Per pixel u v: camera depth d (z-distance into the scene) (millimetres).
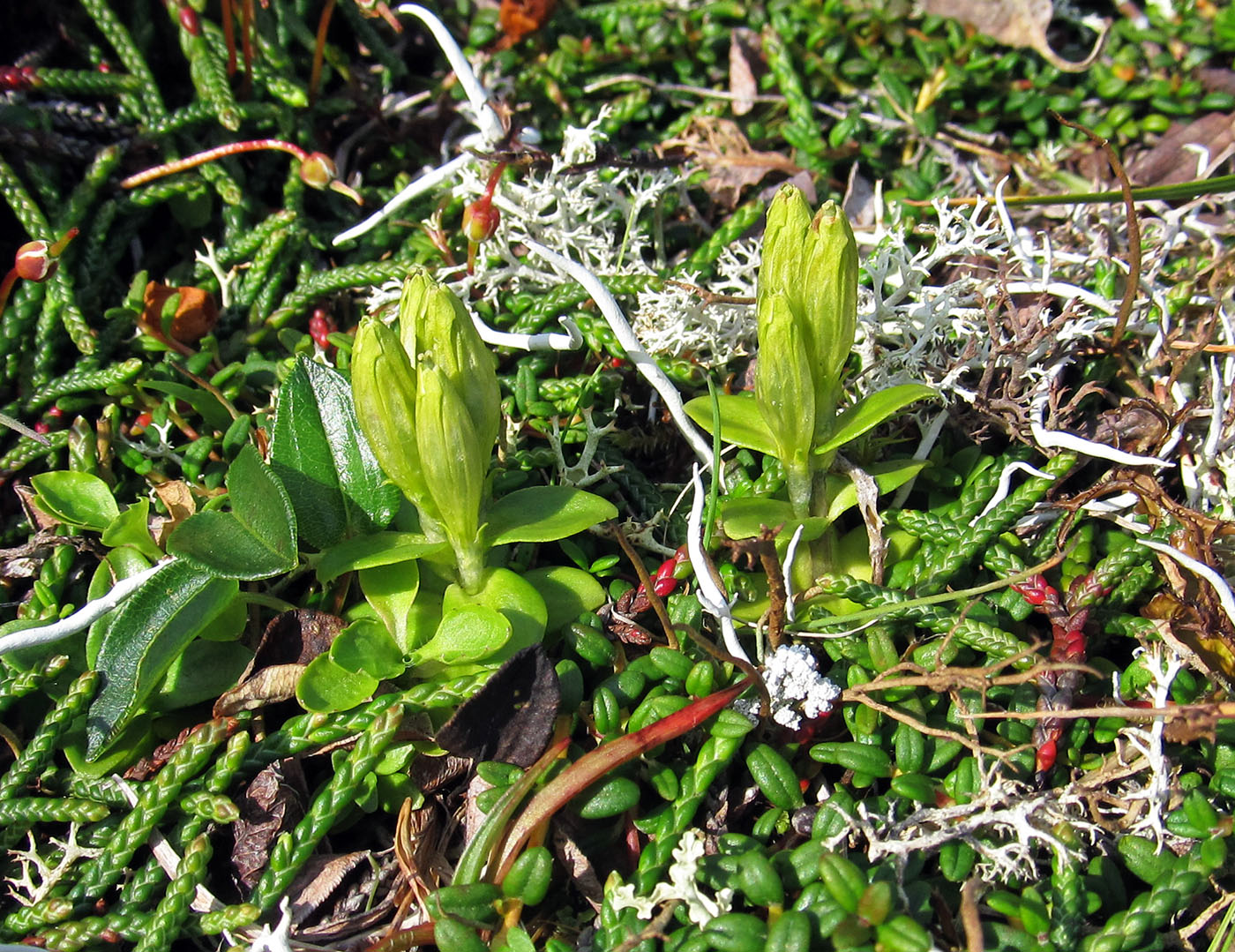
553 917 126
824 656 142
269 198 195
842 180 204
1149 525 150
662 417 168
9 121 178
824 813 125
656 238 183
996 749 128
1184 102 202
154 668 126
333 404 141
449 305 122
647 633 140
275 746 131
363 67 210
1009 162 200
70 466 161
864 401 140
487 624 128
